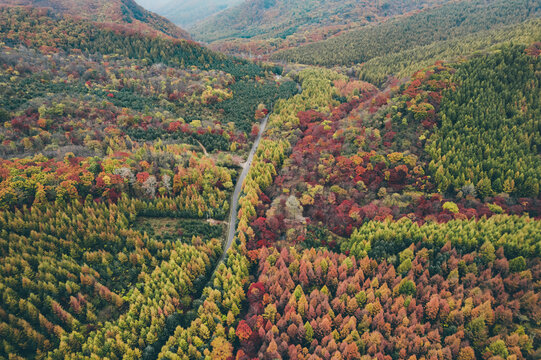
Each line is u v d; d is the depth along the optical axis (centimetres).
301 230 11462
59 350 7338
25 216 9738
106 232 10231
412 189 12331
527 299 7894
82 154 13488
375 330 8131
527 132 12719
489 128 13050
